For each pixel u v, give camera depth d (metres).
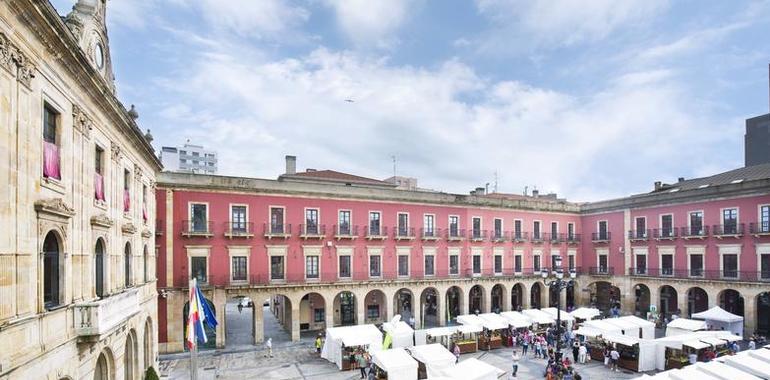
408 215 41.91
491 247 45.94
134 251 21.17
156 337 26.61
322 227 37.62
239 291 33.25
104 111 16.03
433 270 42.66
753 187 36.00
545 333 35.38
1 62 9.38
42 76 11.22
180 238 32.66
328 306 36.28
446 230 43.56
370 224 40.00
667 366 27.38
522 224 48.19
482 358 30.80
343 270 38.38
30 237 10.53
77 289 13.36
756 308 35.38
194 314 18.34
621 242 46.78
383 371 24.98
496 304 49.28
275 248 35.69
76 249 13.34
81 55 12.84
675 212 42.00
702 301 41.62
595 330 29.98
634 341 27.06
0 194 9.37
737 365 19.50
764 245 35.22
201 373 26.97
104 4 16.59
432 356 23.89
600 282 50.78
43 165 11.39
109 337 15.57
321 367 28.34
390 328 29.86
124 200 19.53
